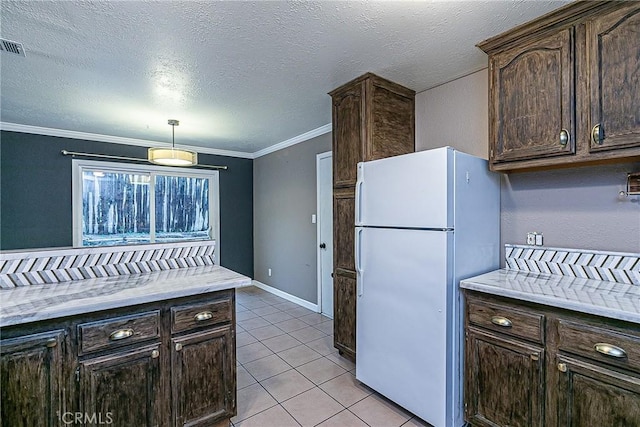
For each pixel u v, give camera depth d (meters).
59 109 3.23
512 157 1.86
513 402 1.62
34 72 2.38
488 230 2.11
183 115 3.47
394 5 1.61
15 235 3.81
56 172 4.05
